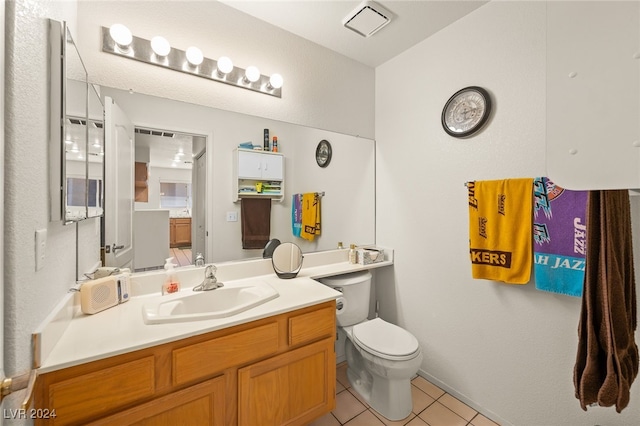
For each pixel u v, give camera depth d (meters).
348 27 1.81
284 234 1.89
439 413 1.60
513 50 1.45
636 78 0.50
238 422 1.11
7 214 0.60
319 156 2.03
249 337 1.13
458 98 1.68
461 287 1.70
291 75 1.89
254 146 1.77
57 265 0.91
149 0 1.43
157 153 1.47
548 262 1.28
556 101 0.60
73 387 0.81
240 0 1.60
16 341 0.63
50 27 0.83
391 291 2.16
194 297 1.34
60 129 0.84
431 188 1.86
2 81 0.58
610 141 0.53
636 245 1.10
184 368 0.99
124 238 1.39
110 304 1.18
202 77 1.59
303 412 1.30
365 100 2.26
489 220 1.48
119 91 1.36
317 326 1.34
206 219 1.61
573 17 0.58
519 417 1.44
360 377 1.85
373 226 2.30
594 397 0.74
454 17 1.69
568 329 1.28
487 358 1.58
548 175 0.61
